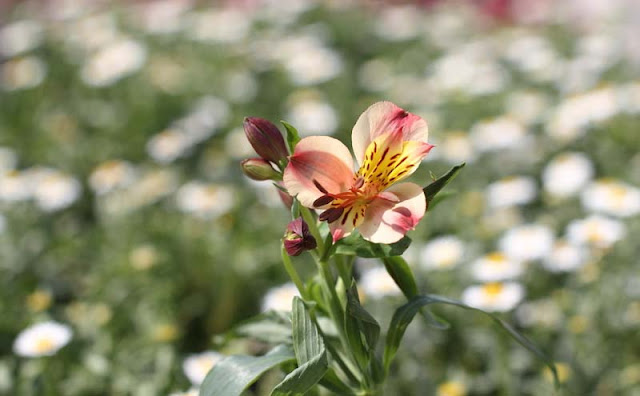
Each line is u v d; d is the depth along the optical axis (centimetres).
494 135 136
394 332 66
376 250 62
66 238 124
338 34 214
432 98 170
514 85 175
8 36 215
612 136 140
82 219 139
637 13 199
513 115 146
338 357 67
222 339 70
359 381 67
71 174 150
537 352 68
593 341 91
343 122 165
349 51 211
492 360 91
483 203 122
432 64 195
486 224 113
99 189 133
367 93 186
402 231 60
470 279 102
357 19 225
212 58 200
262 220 123
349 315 65
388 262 66
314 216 66
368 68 199
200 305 109
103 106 177
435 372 92
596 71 166
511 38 204
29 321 98
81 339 94
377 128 61
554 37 203
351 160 61
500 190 120
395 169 61
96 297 106
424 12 241
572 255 98
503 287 92
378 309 94
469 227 115
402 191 61
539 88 171
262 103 180
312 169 61
